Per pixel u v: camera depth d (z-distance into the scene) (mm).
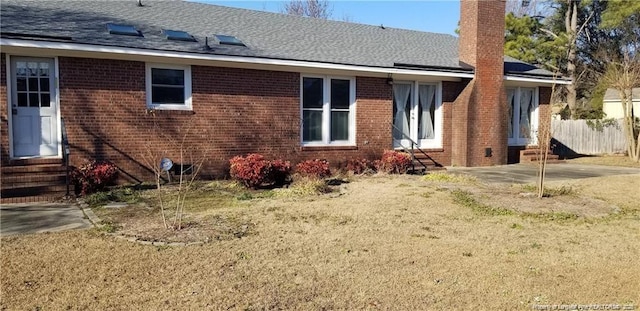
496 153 15805
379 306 4086
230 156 11953
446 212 7922
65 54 9906
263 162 10414
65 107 10023
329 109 13531
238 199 8977
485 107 15461
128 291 4359
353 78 13836
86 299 4176
